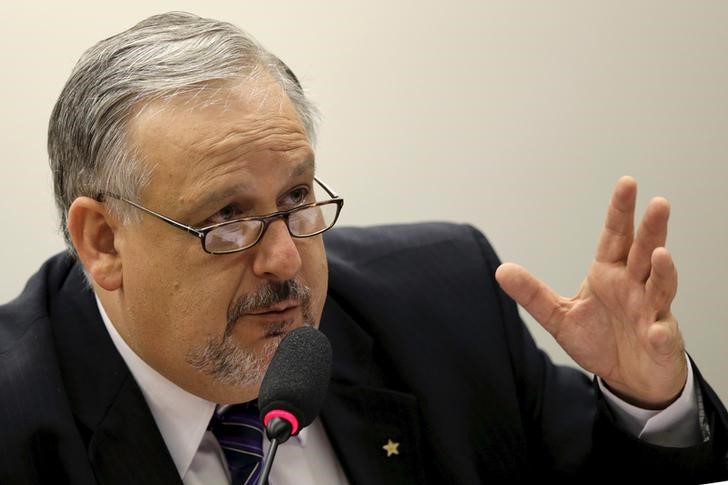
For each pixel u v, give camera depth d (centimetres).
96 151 467
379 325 592
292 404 389
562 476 597
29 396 500
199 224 455
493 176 855
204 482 515
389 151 831
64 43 743
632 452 527
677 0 869
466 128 845
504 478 590
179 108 450
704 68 880
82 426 503
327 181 821
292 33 795
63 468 489
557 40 852
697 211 897
